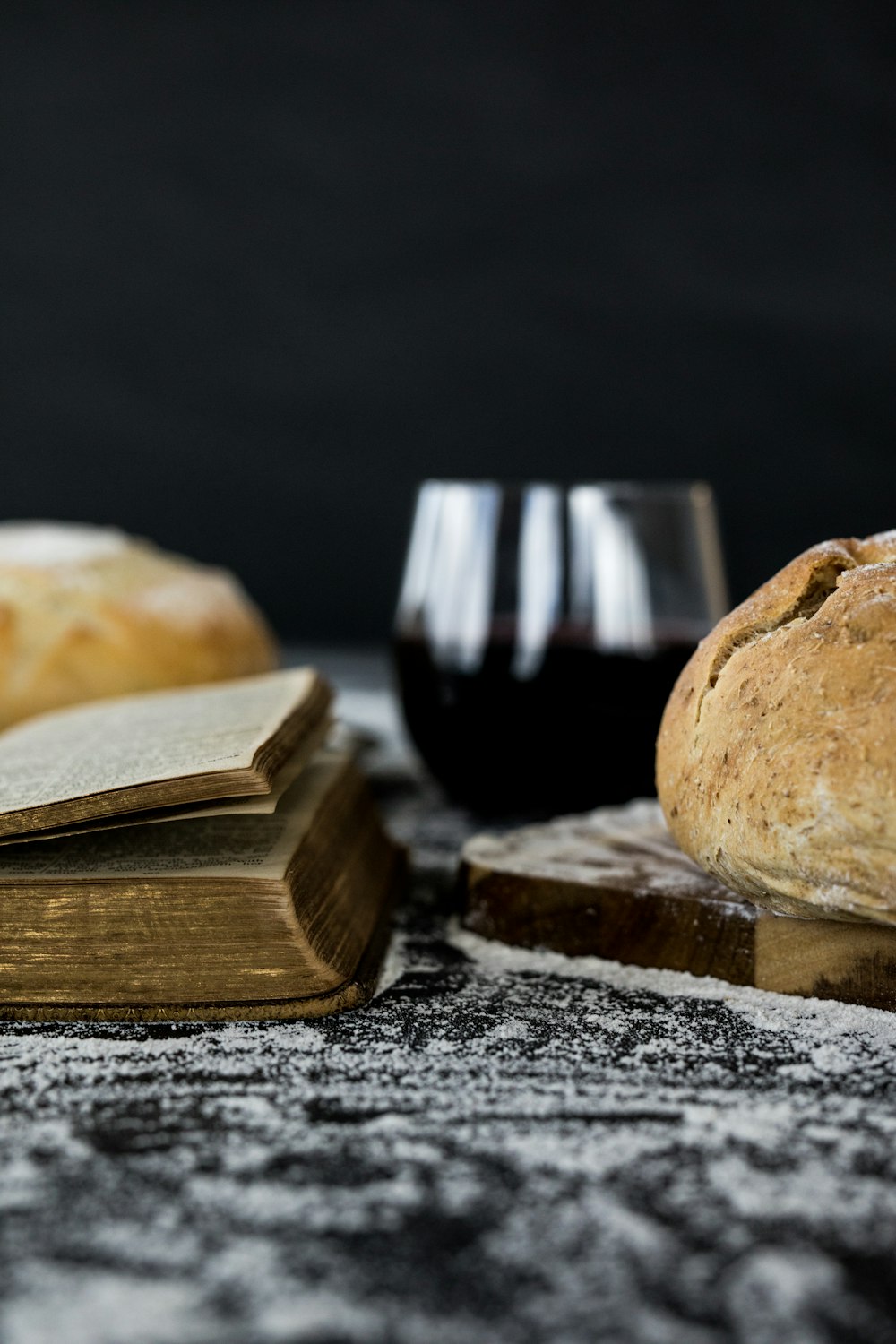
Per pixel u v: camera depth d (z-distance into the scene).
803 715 0.49
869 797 0.48
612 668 0.64
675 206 1.35
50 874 0.51
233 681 0.74
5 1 1.37
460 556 0.66
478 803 0.69
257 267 1.41
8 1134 0.46
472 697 0.65
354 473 1.43
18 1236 0.43
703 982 0.53
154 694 0.68
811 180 1.33
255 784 0.50
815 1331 0.41
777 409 1.37
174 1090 0.47
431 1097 0.47
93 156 1.40
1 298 1.42
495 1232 0.43
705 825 0.52
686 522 0.65
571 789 0.66
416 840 0.65
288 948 0.51
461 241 1.39
